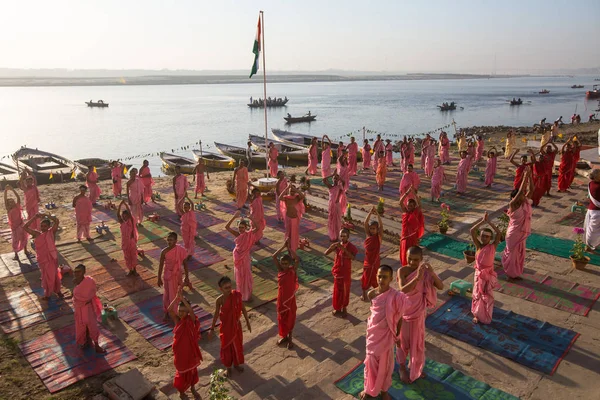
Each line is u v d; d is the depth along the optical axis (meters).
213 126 62.91
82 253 12.56
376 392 5.78
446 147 26.12
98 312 7.88
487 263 7.73
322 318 8.72
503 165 25.05
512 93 147.62
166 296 8.84
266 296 9.74
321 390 6.15
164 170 32.78
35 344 8.02
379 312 5.68
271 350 7.69
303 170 26.83
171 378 7.06
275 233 14.01
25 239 12.31
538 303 8.70
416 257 6.26
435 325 7.90
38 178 27.94
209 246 12.98
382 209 15.08
